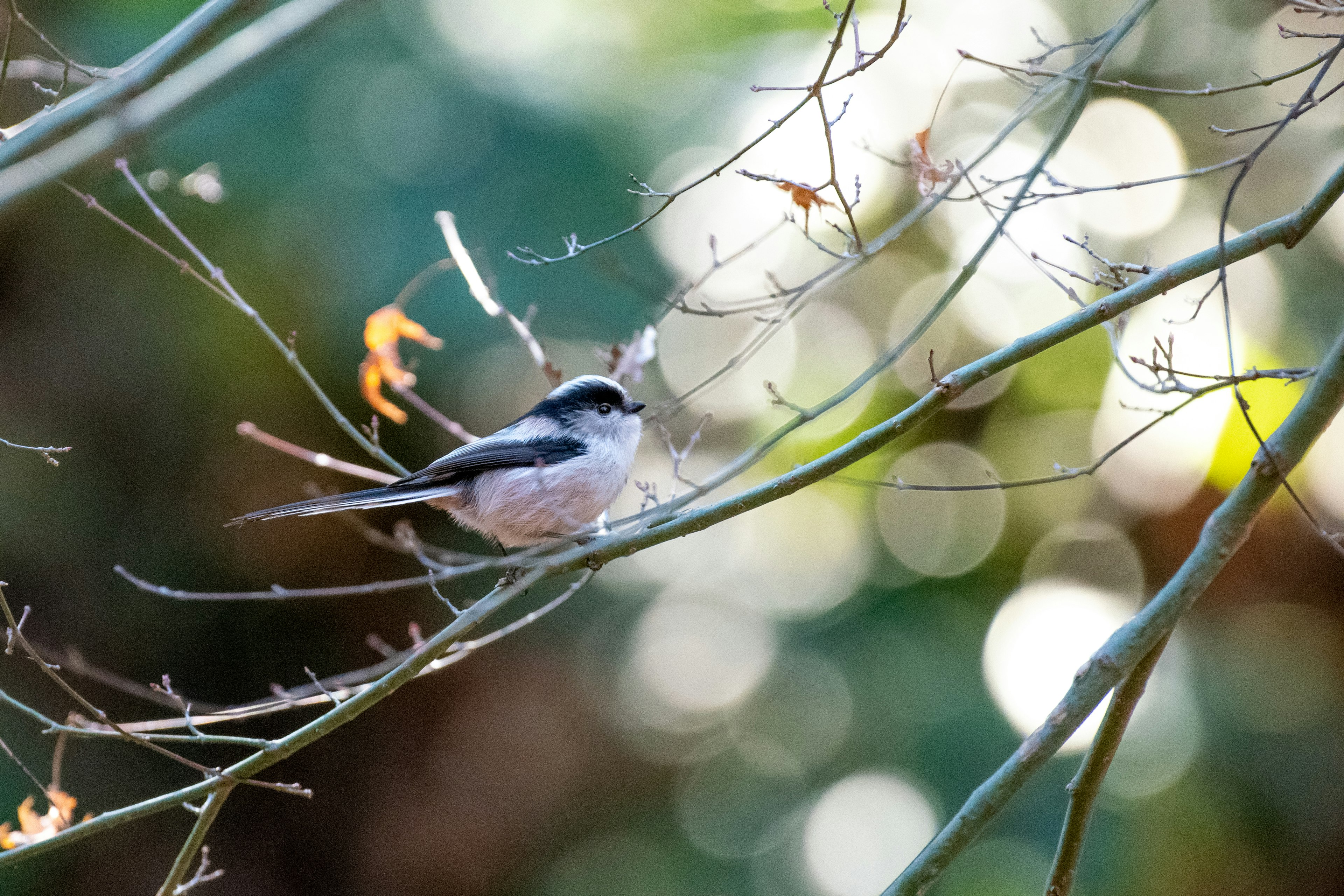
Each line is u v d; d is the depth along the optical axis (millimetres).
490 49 12430
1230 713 10523
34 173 6750
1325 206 5395
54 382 12016
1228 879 9859
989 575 12680
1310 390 5012
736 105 12500
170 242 11578
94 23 11188
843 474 13164
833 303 13734
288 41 6812
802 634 13055
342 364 11664
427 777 13180
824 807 11625
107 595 12227
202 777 12656
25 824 6621
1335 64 11742
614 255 11633
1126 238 12742
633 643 14180
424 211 11570
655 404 13094
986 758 10953
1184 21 12859
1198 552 5062
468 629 6051
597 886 12875
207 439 12367
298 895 12789
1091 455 12672
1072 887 5543
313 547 12758
